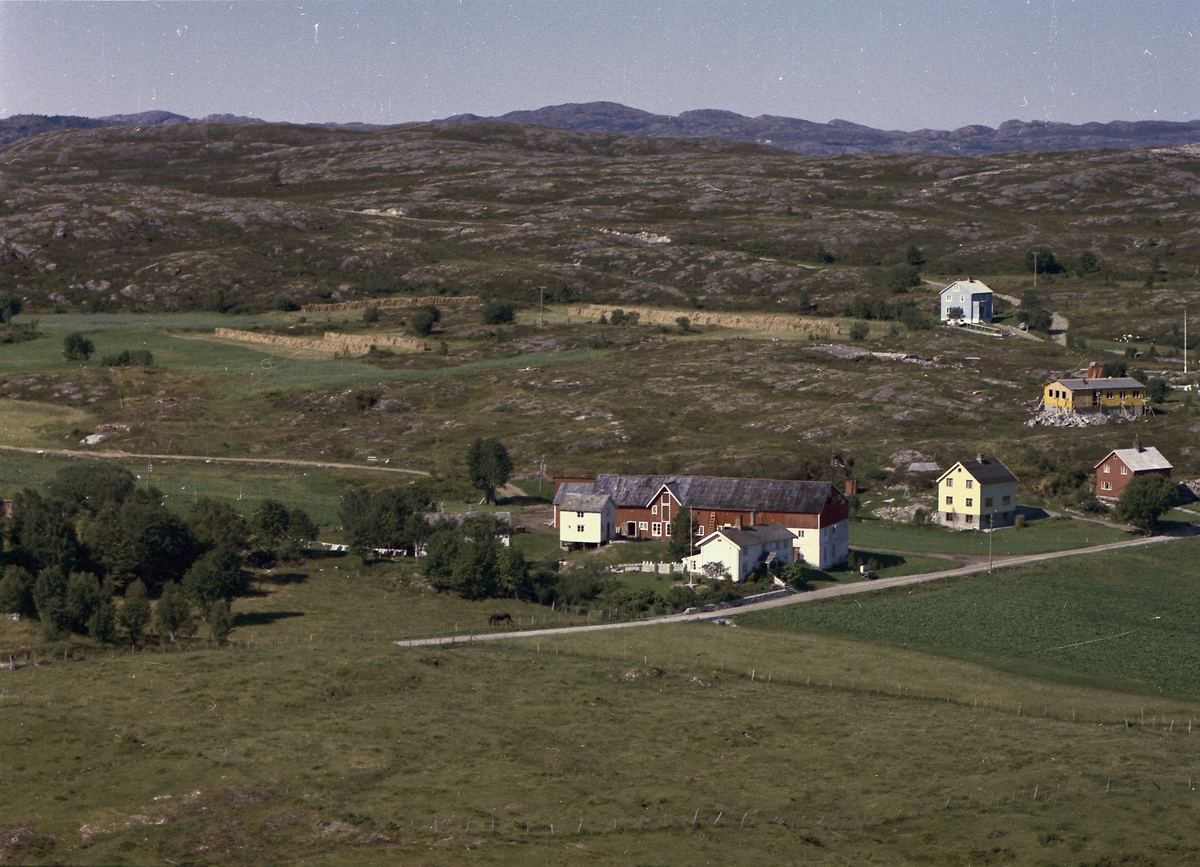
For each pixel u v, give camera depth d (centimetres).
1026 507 15225
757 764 7031
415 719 7562
